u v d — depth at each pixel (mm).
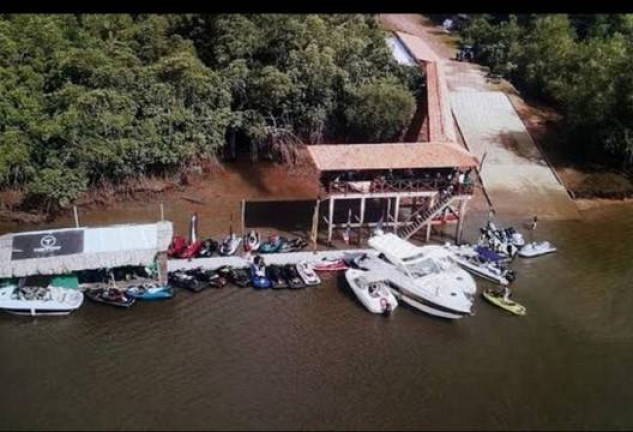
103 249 46156
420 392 38219
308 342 42031
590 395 38562
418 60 72625
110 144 55688
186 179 60812
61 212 55938
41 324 43219
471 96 74875
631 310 46344
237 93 64188
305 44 65750
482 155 65812
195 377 38688
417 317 44969
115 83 58656
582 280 49625
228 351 40906
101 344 41375
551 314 45594
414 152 51562
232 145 64562
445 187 52094
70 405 36469
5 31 60312
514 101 75125
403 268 46812
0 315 43906
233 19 65812
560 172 65062
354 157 50531
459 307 43688
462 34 93125
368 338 42656
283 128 64438
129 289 45594
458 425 35906
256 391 37750
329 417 36094
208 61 67188
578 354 41875
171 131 58969
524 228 56656
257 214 57375
